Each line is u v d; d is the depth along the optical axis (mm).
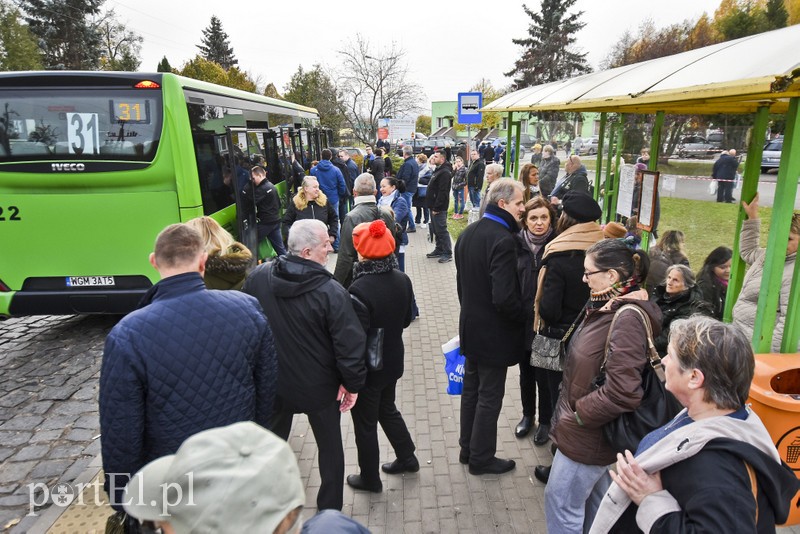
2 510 3262
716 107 4238
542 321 3301
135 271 5633
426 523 3086
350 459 3785
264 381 2340
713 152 4828
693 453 1457
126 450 1987
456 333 6305
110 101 5340
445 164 9586
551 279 3125
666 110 4500
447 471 3598
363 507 3229
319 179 10711
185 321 2049
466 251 3277
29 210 5434
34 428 4215
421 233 12797
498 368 3326
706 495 1361
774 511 1435
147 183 5477
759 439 1469
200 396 2049
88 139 5344
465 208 16578
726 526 1306
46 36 43750
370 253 3029
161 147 5430
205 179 5984
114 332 1988
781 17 27516
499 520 3105
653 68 3486
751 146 3584
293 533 1109
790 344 2650
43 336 6176
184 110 5504
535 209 3658
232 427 1169
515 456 3752
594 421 2207
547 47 48594
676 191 5090
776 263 2498
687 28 36656
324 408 2863
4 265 5520
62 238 5516
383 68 31156
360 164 25859
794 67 1845
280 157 10750
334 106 34250
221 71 43312
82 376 5129
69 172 5359
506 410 4434
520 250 3789
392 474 3566
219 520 1021
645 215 5070
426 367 5328
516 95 7461
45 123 5289
